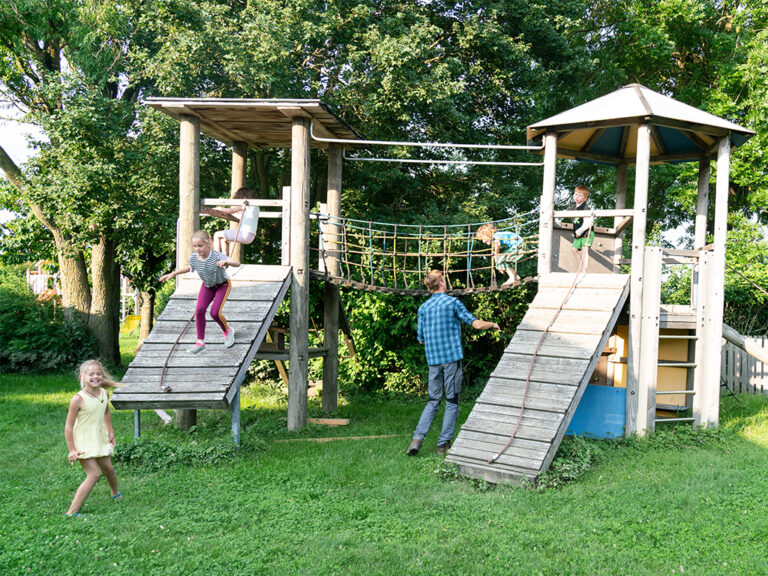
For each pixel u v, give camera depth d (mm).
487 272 14414
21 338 16922
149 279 20969
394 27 14773
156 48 15391
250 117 10062
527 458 6438
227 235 9648
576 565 4410
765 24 19578
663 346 10430
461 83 14125
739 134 9352
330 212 11539
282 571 4293
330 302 11492
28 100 17453
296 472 6848
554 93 17641
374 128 15234
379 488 6230
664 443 8117
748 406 11508
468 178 17406
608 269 9969
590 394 8805
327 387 11492
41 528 5031
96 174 14172
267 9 13930
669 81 22438
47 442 8430
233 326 8516
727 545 4773
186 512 5508
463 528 5113
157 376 7750
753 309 17047
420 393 13766
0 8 9672
